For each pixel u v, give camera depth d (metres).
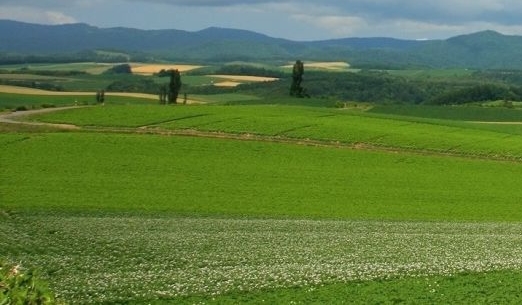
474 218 58.69
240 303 29.14
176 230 47.91
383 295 30.70
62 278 32.91
